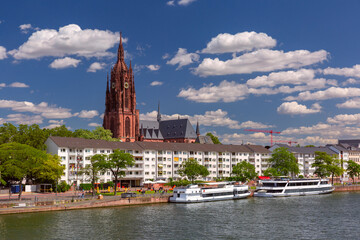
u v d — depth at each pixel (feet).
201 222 354.33
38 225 328.70
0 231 309.63
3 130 563.48
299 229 331.36
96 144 599.16
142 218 366.84
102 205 419.95
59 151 550.36
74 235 302.66
